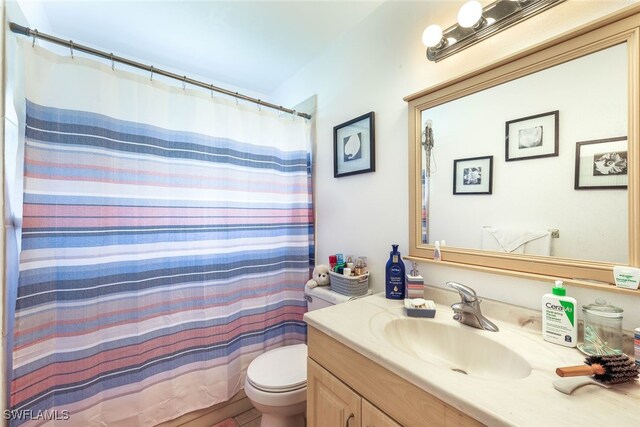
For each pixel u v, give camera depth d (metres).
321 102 1.80
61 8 1.38
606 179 0.76
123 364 1.24
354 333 0.84
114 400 1.21
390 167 1.36
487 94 1.00
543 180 0.88
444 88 1.11
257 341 1.69
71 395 1.11
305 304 1.82
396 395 0.68
